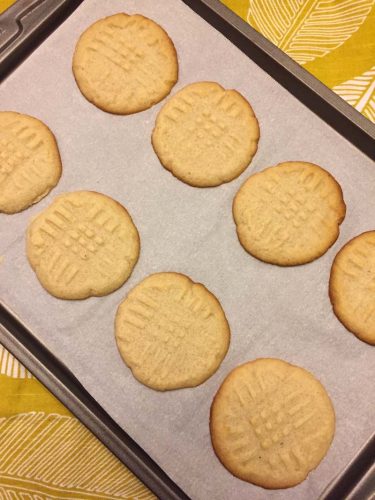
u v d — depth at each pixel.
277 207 0.27
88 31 0.28
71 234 0.27
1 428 0.25
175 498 0.24
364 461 0.24
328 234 0.26
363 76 0.28
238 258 0.27
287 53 0.28
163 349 0.26
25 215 0.27
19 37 0.28
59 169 0.27
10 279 0.26
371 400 0.25
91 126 0.28
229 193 0.27
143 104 0.28
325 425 0.24
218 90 0.28
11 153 0.27
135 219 0.27
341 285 0.26
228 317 0.26
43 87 0.28
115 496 0.24
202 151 0.27
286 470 0.24
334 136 0.27
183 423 0.25
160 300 0.26
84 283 0.26
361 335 0.25
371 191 0.27
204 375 0.25
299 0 0.29
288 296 0.26
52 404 0.25
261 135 0.28
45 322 0.26
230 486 0.24
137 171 0.27
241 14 0.29
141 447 0.24
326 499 0.24
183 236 0.27
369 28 0.28
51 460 0.25
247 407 0.25
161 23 0.29
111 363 0.25
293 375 0.25
